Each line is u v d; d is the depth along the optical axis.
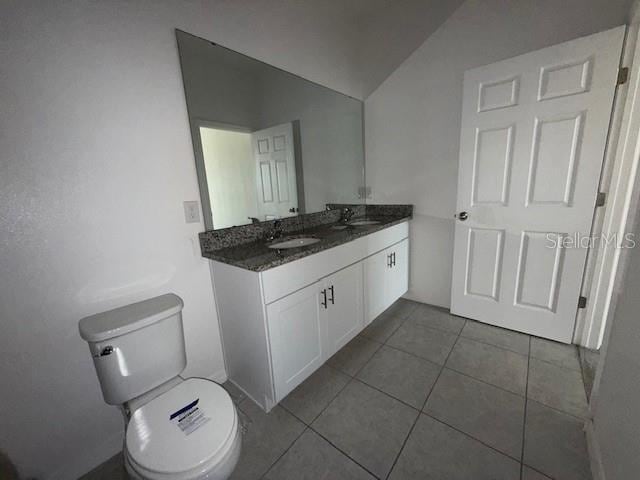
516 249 1.85
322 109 2.09
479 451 1.14
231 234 1.57
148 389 1.12
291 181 1.94
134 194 1.20
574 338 1.79
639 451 0.75
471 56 1.88
